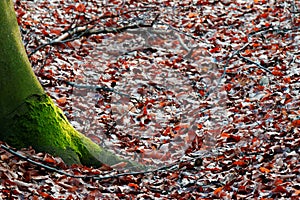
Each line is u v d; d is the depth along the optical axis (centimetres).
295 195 910
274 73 1548
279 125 1214
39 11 2070
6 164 918
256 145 1148
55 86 1460
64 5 2194
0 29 962
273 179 975
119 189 973
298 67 1591
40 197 877
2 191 852
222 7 2239
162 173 1074
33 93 1001
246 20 2092
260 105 1373
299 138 1117
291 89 1438
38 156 977
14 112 979
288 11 2103
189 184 1025
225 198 949
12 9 991
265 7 2200
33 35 1795
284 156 1062
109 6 2244
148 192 990
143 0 2319
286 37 1848
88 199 915
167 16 2161
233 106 1405
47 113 1012
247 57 1731
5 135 977
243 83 1537
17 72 984
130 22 1964
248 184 981
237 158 1109
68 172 975
